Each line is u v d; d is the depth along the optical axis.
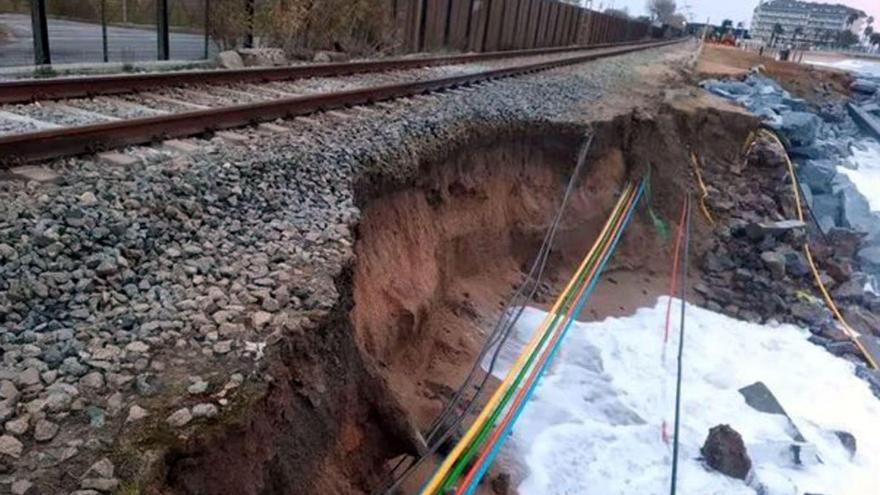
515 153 11.12
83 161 5.63
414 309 7.25
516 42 29.08
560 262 11.74
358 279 6.21
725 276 13.77
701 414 8.79
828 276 14.08
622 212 13.02
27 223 4.37
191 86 9.15
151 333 3.59
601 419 8.24
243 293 4.12
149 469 2.75
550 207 11.68
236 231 4.94
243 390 3.31
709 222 15.24
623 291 12.32
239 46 15.06
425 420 6.69
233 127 7.34
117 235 4.48
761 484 7.31
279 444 3.56
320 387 4.02
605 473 7.22
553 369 9.10
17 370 3.14
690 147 16.88
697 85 24.83
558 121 11.83
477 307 9.28
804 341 11.74
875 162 24.70
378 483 4.75
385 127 8.20
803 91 35.00
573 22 40.41
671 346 10.56
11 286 3.72
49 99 7.41
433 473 5.38
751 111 20.22
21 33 16.86
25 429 2.82
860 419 9.45
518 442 7.33
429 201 8.66
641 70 23.12
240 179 5.78
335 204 5.80
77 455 2.74
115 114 7.23
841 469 8.10
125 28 19.80
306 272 4.53
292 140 7.12
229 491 3.15
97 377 3.18
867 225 16.69
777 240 14.79
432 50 21.42
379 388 4.79
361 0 16.94
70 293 3.82
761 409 9.05
